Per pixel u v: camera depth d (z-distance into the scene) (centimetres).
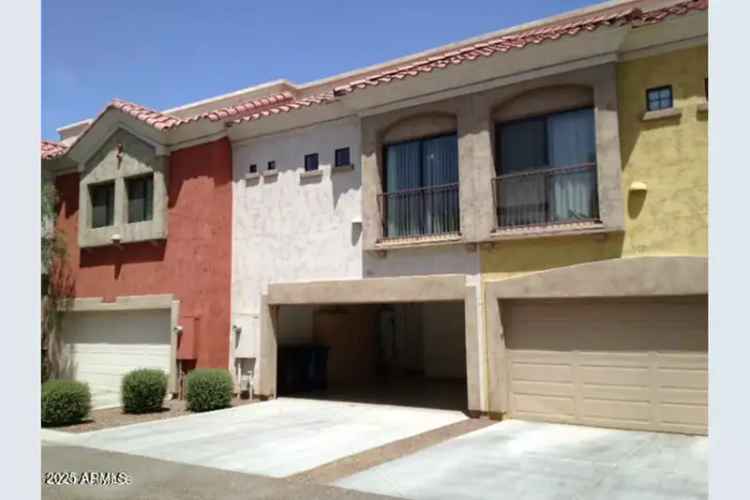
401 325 2447
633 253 1180
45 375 2084
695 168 1144
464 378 2208
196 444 1140
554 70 1273
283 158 1692
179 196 1828
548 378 1255
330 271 1569
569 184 1265
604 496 782
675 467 909
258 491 836
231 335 1738
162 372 1605
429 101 1423
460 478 871
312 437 1177
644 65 1207
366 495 802
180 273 1800
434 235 1413
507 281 1288
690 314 1131
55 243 2111
